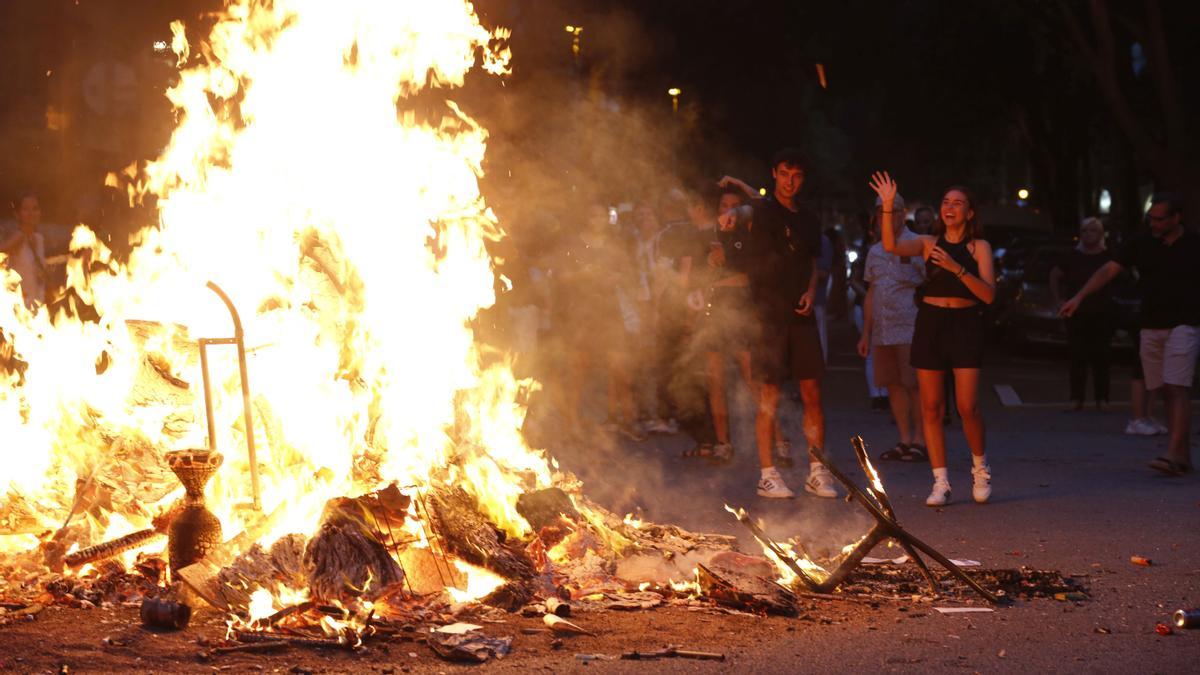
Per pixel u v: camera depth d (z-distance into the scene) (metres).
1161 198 10.34
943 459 9.05
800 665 4.96
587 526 6.61
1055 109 42.38
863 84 43.16
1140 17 28.33
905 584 6.43
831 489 9.32
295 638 5.11
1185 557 7.23
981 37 39.09
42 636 5.02
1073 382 15.14
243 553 5.59
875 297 11.20
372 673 4.77
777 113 39.81
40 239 11.29
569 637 5.32
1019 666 4.98
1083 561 7.13
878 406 14.68
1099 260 15.00
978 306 9.00
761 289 9.38
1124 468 10.77
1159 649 5.25
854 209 84.62
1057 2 27.08
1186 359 10.31
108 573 5.82
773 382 9.39
